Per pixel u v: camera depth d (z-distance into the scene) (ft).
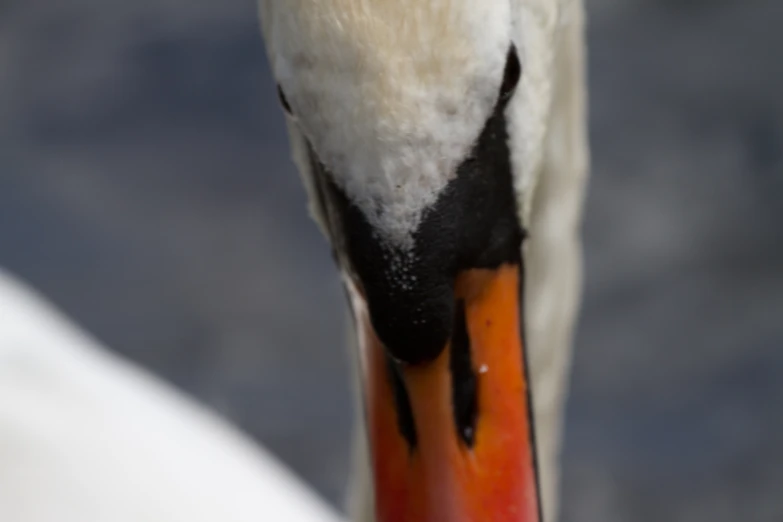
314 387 40.75
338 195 12.35
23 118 47.32
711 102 46.73
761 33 48.83
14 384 26.48
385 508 13.71
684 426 39.14
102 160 45.98
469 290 13.61
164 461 26.71
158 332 41.78
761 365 40.34
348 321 18.63
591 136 45.70
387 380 13.78
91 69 48.62
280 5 12.01
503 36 12.30
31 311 28.78
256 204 44.70
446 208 12.65
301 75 11.97
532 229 17.83
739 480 37.63
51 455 25.62
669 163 44.75
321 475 38.58
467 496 13.58
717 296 41.70
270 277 42.88
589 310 41.68
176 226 44.19
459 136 12.32
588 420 39.52
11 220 44.01
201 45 48.96
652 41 49.06
